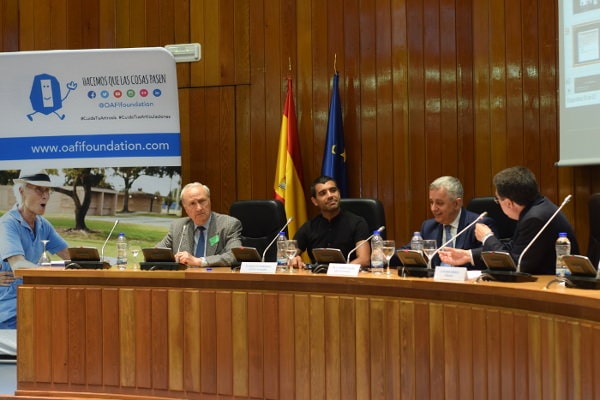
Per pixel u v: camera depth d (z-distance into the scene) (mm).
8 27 6301
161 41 6164
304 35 5875
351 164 5742
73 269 3904
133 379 3826
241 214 4867
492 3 5344
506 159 5305
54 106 5281
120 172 5305
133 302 3836
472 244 4008
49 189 5324
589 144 4773
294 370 3535
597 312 2494
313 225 4621
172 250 4152
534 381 2742
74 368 3904
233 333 3662
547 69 5176
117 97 5277
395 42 5641
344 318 3412
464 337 3033
